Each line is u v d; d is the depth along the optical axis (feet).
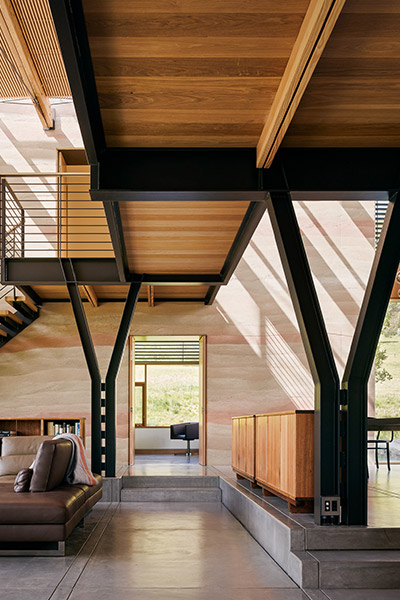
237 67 13.50
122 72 13.62
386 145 17.26
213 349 40.01
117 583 15.44
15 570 16.63
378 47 12.71
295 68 12.49
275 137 15.33
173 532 22.33
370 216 40.98
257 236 40.88
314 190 17.19
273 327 40.29
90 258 30.55
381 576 14.96
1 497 18.47
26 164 38.75
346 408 17.07
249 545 20.06
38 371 38.91
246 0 11.29
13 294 38.34
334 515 16.61
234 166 17.25
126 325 31.40
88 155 16.40
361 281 40.50
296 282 17.08
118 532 22.21
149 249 26.86
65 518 17.98
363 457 16.85
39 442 28.37
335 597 14.14
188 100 14.78
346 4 11.36
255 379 39.86
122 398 39.29
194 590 14.85
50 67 33.17
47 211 38.70
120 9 11.57
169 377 54.75
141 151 17.17
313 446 17.88
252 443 25.40
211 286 35.12
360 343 17.24
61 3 10.77
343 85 14.11
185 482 32.07
